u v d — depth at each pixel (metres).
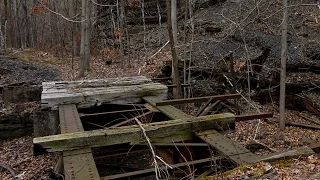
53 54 23.58
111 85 10.34
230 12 20.55
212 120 5.71
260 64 13.54
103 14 26.27
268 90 12.27
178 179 5.28
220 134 5.52
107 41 23.73
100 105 8.88
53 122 9.05
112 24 24.58
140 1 22.97
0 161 8.96
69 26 26.09
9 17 28.73
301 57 14.25
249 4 20.41
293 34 16.59
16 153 9.54
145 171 4.71
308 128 10.17
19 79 15.05
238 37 16.22
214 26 18.44
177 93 11.04
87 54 17.66
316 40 15.66
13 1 32.06
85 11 16.61
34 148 4.64
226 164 4.82
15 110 11.34
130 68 17.28
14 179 7.82
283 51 9.76
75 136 4.92
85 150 4.86
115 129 5.29
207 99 8.23
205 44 16.28
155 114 8.57
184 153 6.88
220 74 12.84
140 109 8.30
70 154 4.71
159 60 17.27
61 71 17.38
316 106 11.18
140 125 5.27
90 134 5.01
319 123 10.52
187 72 13.40
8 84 13.38
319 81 12.33
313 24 17.50
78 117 7.06
